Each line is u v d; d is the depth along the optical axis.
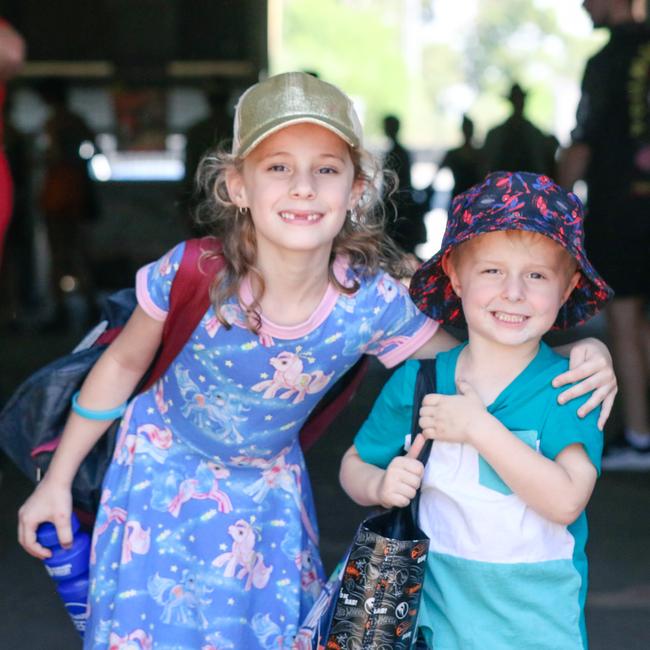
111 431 2.76
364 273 2.58
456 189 10.34
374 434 2.62
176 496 2.65
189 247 2.52
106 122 12.56
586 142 5.36
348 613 2.34
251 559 2.66
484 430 2.34
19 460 2.79
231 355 2.54
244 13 12.35
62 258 10.41
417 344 2.68
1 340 9.66
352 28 44.25
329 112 2.38
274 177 2.39
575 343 2.60
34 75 12.61
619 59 5.24
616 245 5.34
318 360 2.57
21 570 4.25
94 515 2.77
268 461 2.70
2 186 4.17
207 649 2.59
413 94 46.47
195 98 12.52
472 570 2.39
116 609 2.58
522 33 49.69
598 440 2.40
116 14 12.41
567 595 2.40
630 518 4.83
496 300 2.40
